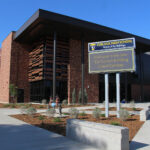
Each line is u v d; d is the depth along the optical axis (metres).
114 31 28.39
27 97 30.36
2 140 6.41
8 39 31.41
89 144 5.97
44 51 27.09
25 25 25.03
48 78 26.75
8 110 17.28
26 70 30.83
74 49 30.02
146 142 6.45
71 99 28.33
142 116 11.22
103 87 32.94
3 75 32.56
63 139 6.70
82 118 11.80
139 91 40.62
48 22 23.20
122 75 36.66
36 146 5.68
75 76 29.34
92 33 27.38
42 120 11.05
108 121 10.70
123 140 5.16
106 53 12.89
